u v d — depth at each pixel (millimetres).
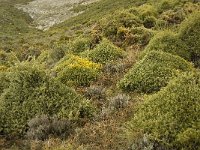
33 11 85188
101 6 60844
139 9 23672
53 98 9336
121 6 50094
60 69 13172
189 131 6965
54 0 93188
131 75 10922
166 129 7266
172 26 19250
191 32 13375
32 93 9461
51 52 19438
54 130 8461
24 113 9125
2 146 8438
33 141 8125
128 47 16047
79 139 8023
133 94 10367
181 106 7594
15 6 89125
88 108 9273
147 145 7086
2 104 9422
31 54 28609
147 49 13070
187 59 12602
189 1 25312
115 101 9555
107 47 14234
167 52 12531
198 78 8531
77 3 84938
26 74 9805
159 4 25734
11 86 9828
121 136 7824
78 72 12109
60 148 7535
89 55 14234
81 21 56094
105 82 11805
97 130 8344
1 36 53656
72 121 8820
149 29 18531
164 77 10414
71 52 16828
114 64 13227
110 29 18688
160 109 7840
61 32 46000
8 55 31438
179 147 6969
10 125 8961
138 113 8391
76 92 10422
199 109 7461
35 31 67750
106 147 7613
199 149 6781
